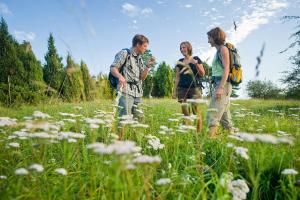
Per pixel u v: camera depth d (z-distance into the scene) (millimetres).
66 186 2451
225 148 3559
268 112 10359
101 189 2445
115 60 4844
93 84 4453
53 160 3072
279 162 3057
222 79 4680
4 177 2363
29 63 18219
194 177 2855
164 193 2465
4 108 6996
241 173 3105
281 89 16594
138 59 5090
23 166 2906
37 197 2277
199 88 5953
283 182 2572
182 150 3773
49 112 5320
